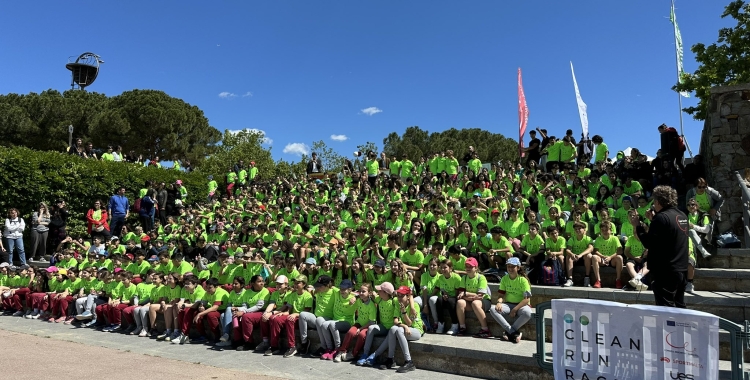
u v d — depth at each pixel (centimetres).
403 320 782
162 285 1071
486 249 1072
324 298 881
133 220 1956
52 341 964
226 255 1177
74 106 3797
